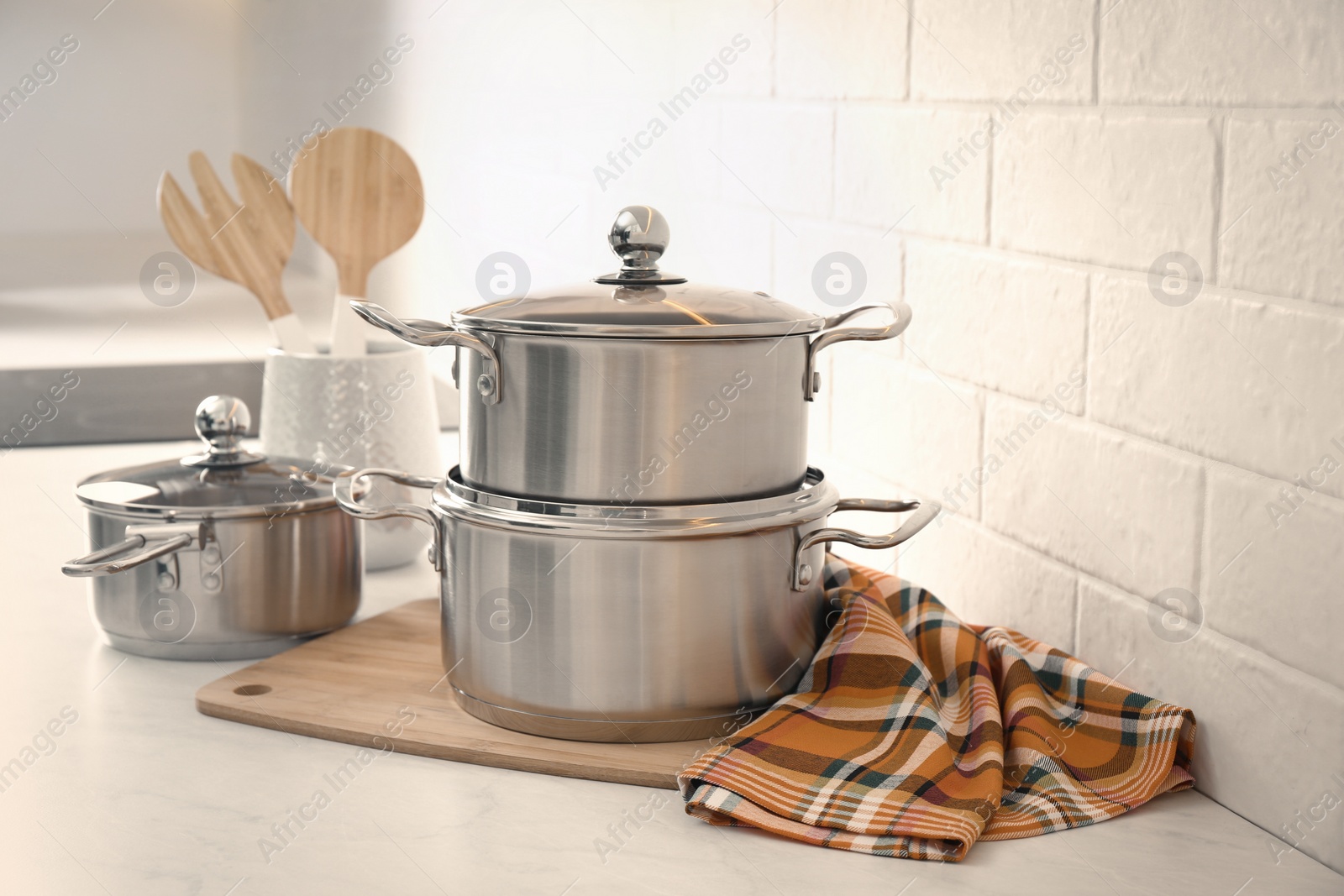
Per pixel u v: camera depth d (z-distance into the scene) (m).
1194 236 0.71
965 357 0.95
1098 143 0.79
